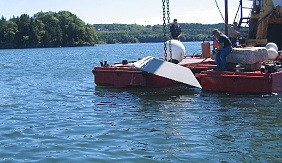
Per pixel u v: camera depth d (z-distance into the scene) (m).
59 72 28.70
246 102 12.93
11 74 28.23
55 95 16.22
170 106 12.78
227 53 14.84
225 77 14.34
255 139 8.91
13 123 11.15
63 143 9.05
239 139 8.95
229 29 20.88
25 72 29.92
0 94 16.97
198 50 63.97
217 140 8.93
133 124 10.59
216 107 12.38
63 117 11.77
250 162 7.57
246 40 20.11
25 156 8.22
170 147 8.55
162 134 9.53
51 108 13.30
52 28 155.88
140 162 7.73
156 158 7.91
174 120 10.89
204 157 7.88
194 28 125.38
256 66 15.05
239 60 14.77
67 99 15.02
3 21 158.62
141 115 11.62
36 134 9.88
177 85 16.61
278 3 20.03
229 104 12.74
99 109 12.77
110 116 11.65
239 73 14.20
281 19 20.09
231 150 8.23
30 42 150.88
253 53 14.59
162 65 15.07
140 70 15.78
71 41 159.62
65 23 163.00
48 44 153.75
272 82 13.70
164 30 16.06
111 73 16.59
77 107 13.28
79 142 9.08
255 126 10.00
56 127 10.55
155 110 12.26
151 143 8.87
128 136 9.46
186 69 15.16
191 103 13.15
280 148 8.28
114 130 10.03
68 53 80.31
